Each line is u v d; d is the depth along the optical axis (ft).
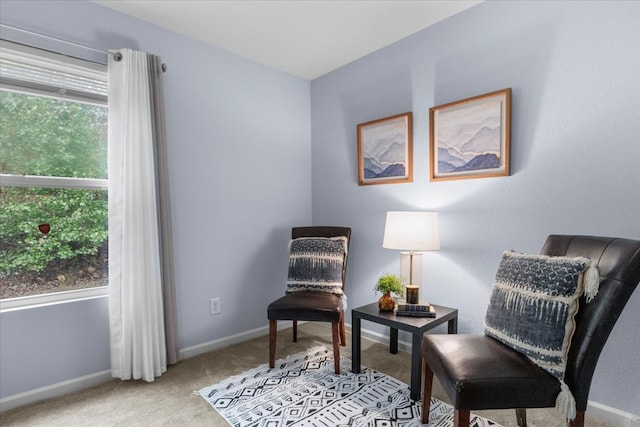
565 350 4.15
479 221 7.34
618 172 5.60
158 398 6.45
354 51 9.27
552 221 6.33
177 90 8.19
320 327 10.50
